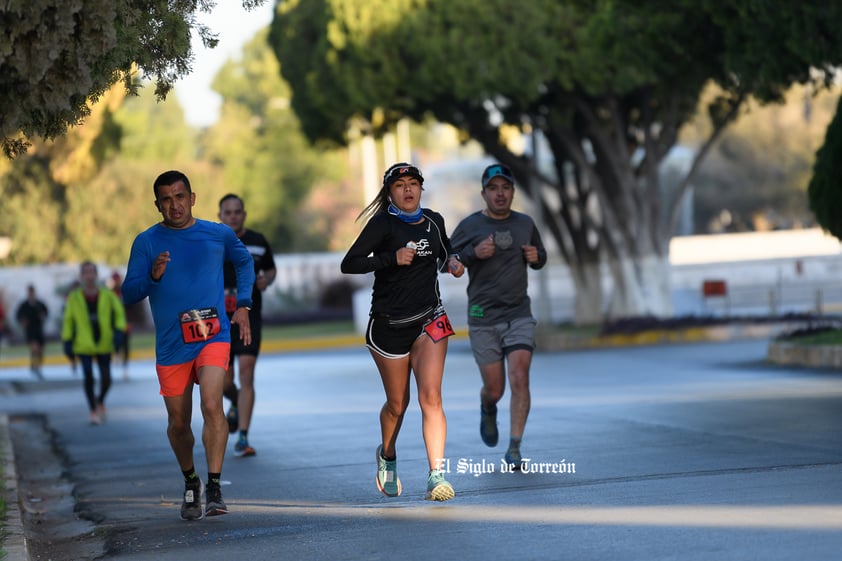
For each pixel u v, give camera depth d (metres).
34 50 22.36
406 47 93.94
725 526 21.91
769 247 171.25
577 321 112.00
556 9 88.50
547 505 25.41
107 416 58.38
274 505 28.38
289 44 105.88
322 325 160.00
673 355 76.50
